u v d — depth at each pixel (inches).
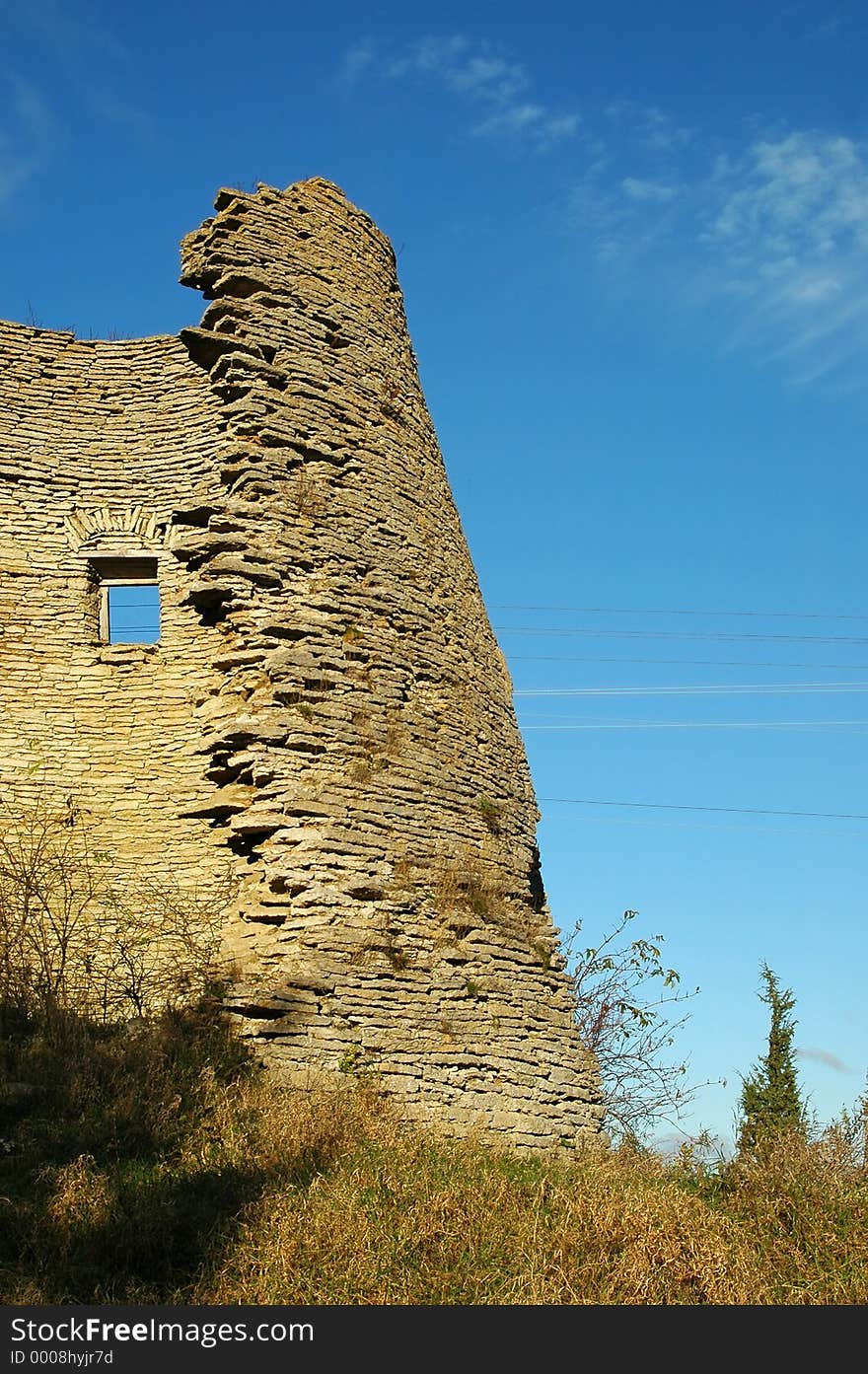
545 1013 793.6
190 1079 626.2
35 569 818.8
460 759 835.4
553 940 837.2
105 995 687.7
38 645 804.0
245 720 745.6
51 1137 570.9
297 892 713.0
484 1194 576.4
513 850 850.8
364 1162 592.4
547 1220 567.5
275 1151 585.9
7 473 829.8
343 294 896.3
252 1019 667.4
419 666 834.8
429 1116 693.3
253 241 861.2
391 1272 518.9
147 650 806.5
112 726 790.5
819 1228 613.0
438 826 794.2
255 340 838.5
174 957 719.7
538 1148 728.3
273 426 819.4
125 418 855.1
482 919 782.5
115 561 834.8
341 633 797.9
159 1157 574.9
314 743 750.5
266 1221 533.0
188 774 773.3
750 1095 1090.7
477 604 932.6
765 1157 686.5
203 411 844.6
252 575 780.6
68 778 777.6
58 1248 505.7
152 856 761.6
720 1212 626.5
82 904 740.7
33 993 666.2
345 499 835.4
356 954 709.3
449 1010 733.3
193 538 821.9
